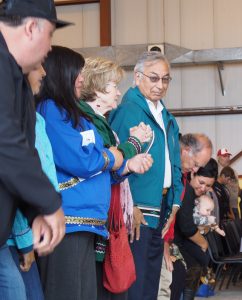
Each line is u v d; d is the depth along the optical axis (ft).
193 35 32.45
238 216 26.09
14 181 5.14
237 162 32.24
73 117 7.40
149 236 10.06
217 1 32.30
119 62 31.96
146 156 8.23
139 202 10.03
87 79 8.95
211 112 32.32
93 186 7.48
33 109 5.82
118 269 8.23
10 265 5.89
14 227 6.13
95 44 32.81
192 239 12.46
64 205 7.29
